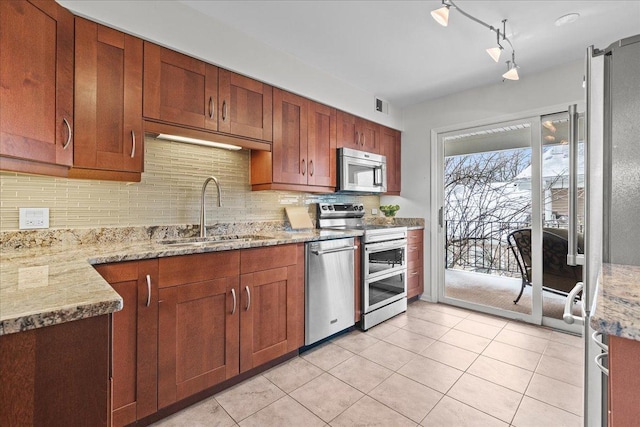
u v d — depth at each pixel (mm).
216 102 2049
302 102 2646
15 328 627
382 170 3428
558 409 1644
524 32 2176
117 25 1613
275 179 2443
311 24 2090
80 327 723
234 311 1845
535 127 2885
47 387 679
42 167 1331
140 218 2039
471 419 1572
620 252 1089
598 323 578
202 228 2213
